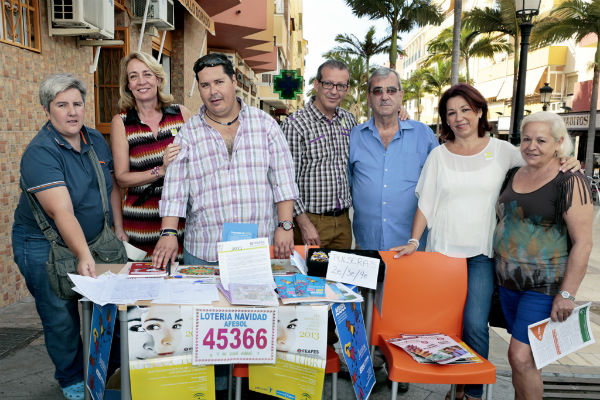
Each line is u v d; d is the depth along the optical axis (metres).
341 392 3.01
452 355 2.40
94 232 2.68
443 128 2.80
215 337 2.07
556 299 2.23
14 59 4.18
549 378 3.30
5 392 2.88
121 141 3.04
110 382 2.52
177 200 2.53
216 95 2.43
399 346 2.51
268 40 13.85
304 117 3.24
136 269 2.50
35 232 2.56
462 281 2.71
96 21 4.75
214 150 2.54
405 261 2.75
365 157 3.26
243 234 2.41
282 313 2.13
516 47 21.25
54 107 2.42
